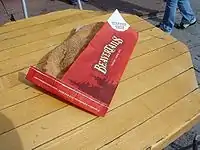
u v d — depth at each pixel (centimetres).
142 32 182
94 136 106
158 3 421
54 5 388
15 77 131
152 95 130
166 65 152
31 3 385
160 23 348
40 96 120
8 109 113
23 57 146
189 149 192
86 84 121
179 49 168
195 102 129
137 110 121
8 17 340
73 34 161
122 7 405
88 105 115
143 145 106
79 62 130
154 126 114
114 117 116
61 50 140
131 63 148
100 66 132
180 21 370
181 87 138
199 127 210
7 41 159
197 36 341
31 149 99
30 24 179
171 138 113
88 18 191
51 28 176
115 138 107
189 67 153
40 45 157
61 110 115
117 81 131
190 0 432
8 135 103
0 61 141
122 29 160
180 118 120
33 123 108
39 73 120
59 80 118
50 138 104
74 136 105
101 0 419
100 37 147
